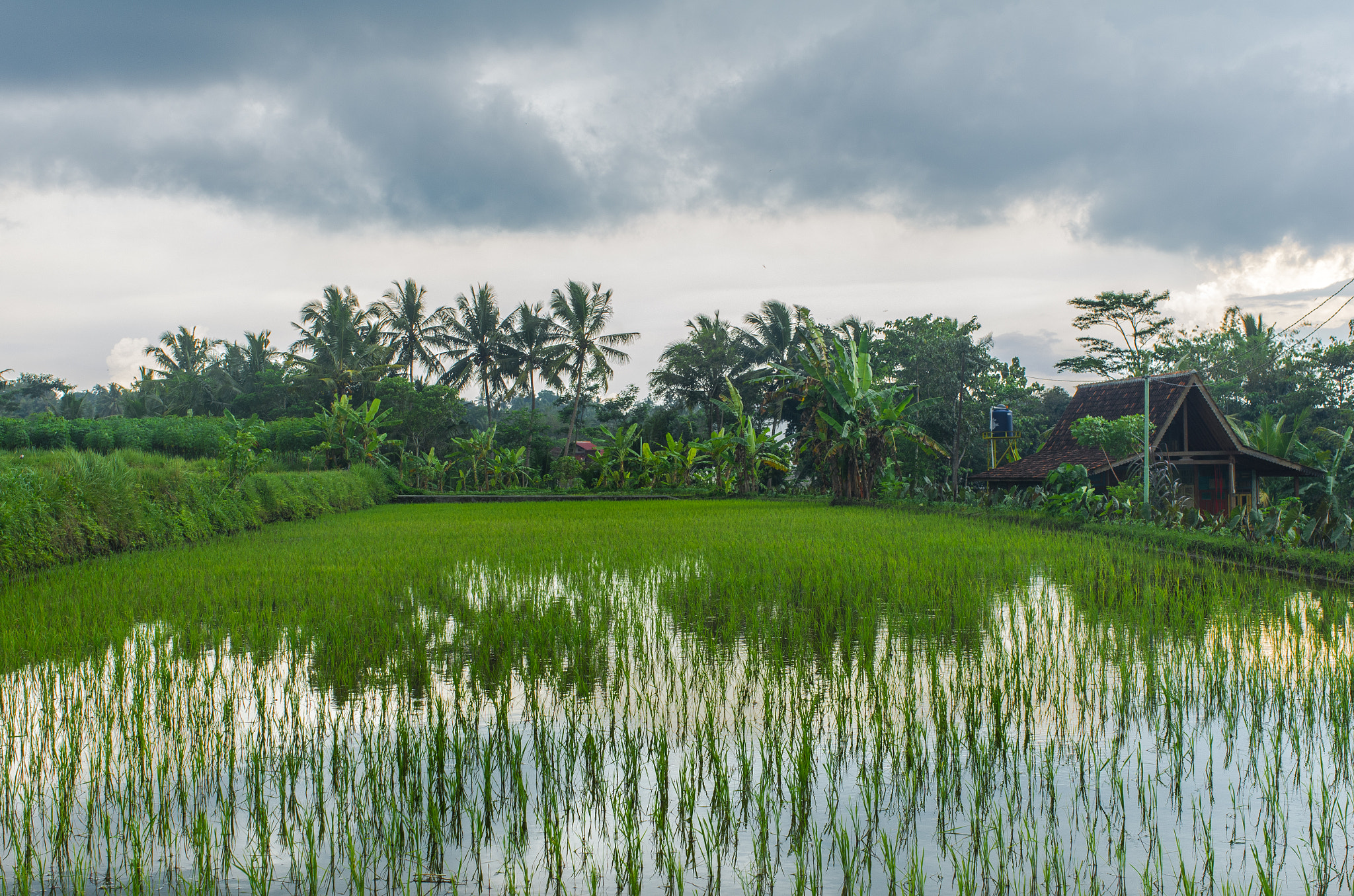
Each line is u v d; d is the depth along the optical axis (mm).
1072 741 4980
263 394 47750
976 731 5043
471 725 5105
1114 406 24031
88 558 11469
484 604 8516
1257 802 4230
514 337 47125
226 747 4820
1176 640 7117
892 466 29703
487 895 3379
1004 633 7426
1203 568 11039
